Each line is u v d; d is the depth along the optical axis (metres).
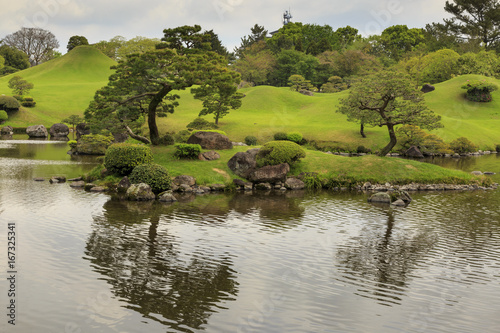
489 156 66.50
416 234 22.34
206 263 17.38
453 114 92.44
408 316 13.24
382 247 20.00
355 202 30.80
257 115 89.75
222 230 22.23
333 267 17.28
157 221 23.66
